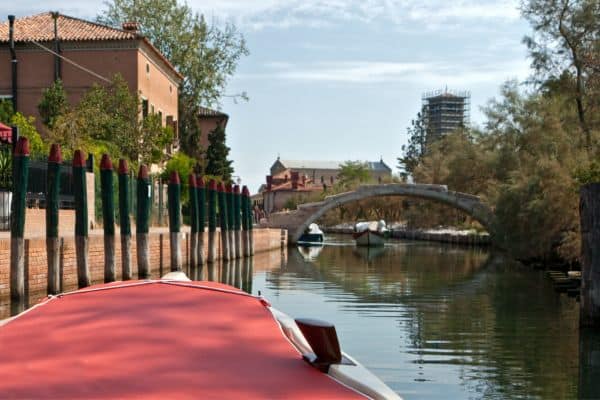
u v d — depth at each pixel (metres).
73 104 33.06
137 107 31.81
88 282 17.05
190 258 26.67
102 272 19.56
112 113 31.08
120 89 31.12
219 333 4.26
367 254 44.84
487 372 9.95
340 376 3.68
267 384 3.47
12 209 14.80
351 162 126.50
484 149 56.97
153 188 30.89
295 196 131.50
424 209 72.81
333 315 15.85
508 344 12.13
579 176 23.67
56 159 15.95
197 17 48.53
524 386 9.19
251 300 5.20
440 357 10.98
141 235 20.52
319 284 23.53
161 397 3.25
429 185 55.78
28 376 3.49
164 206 32.94
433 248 54.00
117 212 26.09
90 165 23.81
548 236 29.83
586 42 33.09
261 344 4.11
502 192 37.38
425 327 14.05
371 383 3.62
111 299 5.07
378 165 197.50
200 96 48.97
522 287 22.94
